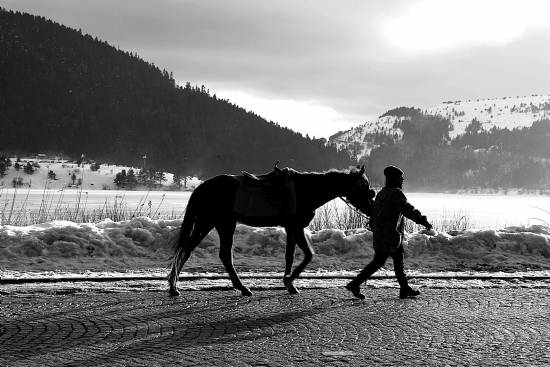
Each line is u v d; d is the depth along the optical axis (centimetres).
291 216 940
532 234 1402
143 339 655
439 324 731
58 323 726
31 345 628
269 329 704
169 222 1425
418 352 606
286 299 891
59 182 18425
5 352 600
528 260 1316
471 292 955
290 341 648
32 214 2108
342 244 1350
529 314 789
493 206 8019
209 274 1100
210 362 570
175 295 909
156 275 1080
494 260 1301
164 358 582
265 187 939
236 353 601
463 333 686
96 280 1035
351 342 645
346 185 959
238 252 1333
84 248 1264
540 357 589
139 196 8962
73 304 839
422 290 973
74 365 559
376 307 834
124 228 1365
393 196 893
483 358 586
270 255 1326
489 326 721
